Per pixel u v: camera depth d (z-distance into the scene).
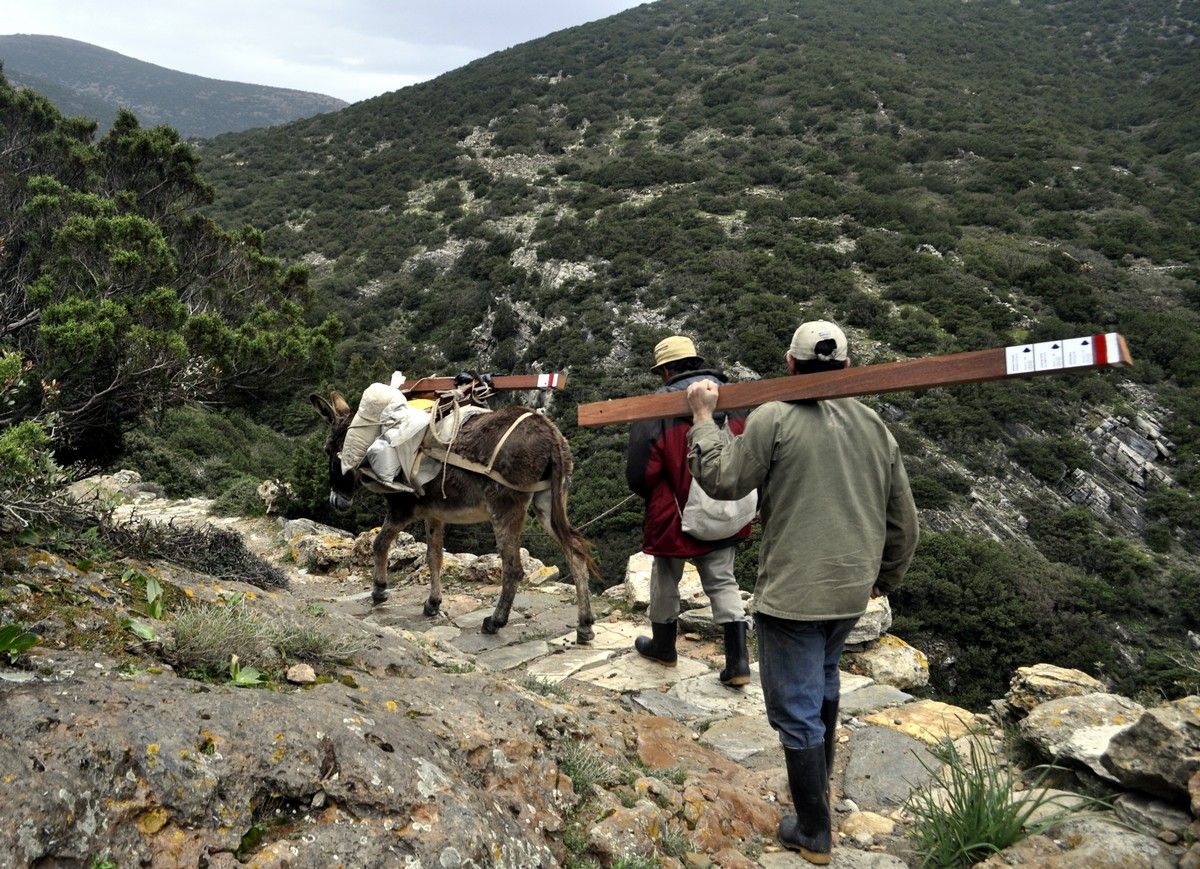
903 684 5.68
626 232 69.44
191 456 25.19
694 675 5.41
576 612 7.31
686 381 4.82
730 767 3.87
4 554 3.17
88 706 2.19
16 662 2.48
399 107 129.62
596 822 2.88
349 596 8.52
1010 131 95.56
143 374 6.32
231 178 110.19
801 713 2.99
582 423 3.24
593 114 113.38
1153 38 139.88
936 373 2.51
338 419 6.75
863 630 5.84
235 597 3.61
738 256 61.91
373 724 2.62
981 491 41.78
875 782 3.90
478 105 123.31
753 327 50.72
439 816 2.31
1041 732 3.79
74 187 10.67
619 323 55.56
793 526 2.90
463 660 4.76
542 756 3.10
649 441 5.05
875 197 73.06
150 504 15.59
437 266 78.12
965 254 64.12
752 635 6.30
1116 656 32.28
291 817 2.20
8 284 8.10
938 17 158.00
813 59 121.44
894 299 56.12
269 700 2.52
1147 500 43.47
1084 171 83.88
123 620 2.97
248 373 8.12
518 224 80.75
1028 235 70.50
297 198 102.75
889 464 3.00
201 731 2.25
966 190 80.88
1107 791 3.29
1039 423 46.06
